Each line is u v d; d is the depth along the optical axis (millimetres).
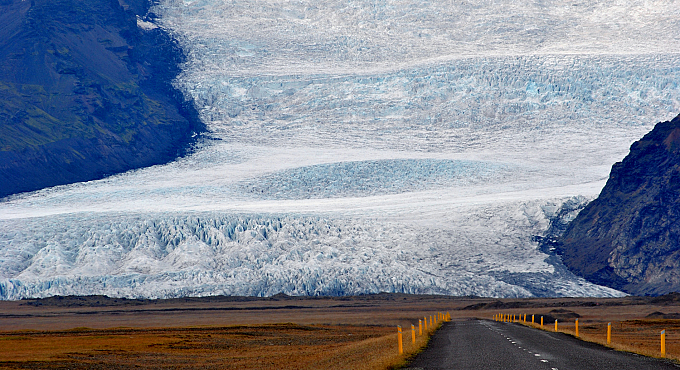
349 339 57844
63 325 100500
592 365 25438
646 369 24172
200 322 100250
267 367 33531
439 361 27625
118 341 58062
